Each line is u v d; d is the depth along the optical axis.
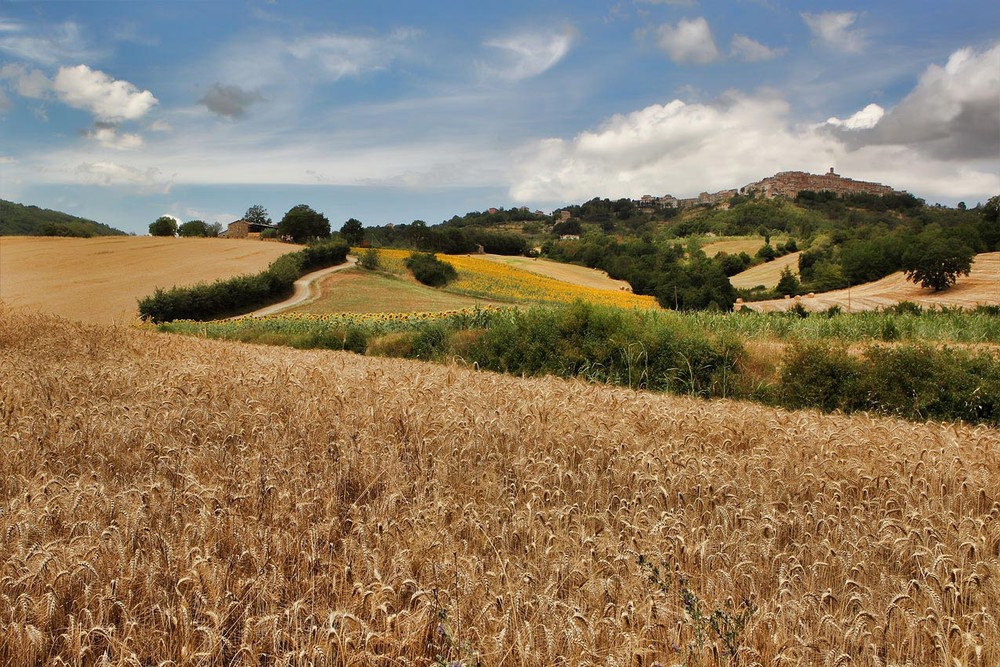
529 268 100.06
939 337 25.16
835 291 83.88
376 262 73.69
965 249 67.62
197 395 9.30
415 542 4.92
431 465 7.16
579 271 104.12
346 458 6.77
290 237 114.81
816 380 15.59
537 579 4.66
